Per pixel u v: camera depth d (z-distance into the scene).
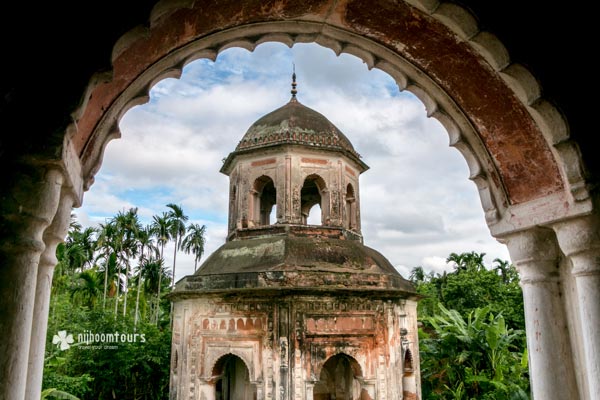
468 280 28.33
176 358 12.91
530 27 3.66
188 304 12.27
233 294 11.55
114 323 26.30
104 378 25.03
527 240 4.43
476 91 4.37
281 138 13.21
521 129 4.25
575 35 3.77
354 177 14.56
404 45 4.43
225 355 11.74
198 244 48.25
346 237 13.38
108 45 3.07
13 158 2.96
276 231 12.96
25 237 3.03
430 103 4.80
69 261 35.50
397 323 12.25
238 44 4.64
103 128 4.20
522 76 3.73
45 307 3.72
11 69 2.94
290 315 11.28
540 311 4.34
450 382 19.77
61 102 2.98
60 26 3.07
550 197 4.14
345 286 11.65
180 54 4.38
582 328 3.81
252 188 13.59
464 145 4.74
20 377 2.89
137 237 42.03
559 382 4.16
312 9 4.22
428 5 3.58
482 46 3.72
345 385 14.86
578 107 3.73
